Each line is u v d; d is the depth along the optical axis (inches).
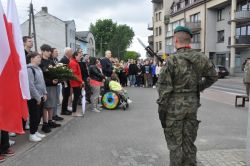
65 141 284.0
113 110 469.4
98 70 452.1
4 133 239.5
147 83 957.8
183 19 2359.7
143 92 767.7
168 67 169.5
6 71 238.8
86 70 474.6
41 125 350.3
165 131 175.5
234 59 1775.3
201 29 2086.6
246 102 579.5
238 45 1718.8
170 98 172.1
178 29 174.1
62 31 2549.2
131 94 715.4
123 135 308.0
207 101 600.7
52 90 320.5
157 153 248.5
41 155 242.4
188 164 174.6
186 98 170.4
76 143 277.4
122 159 233.1
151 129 336.2
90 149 258.8
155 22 2989.7
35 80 284.7
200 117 411.5
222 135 308.5
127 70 991.0
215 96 703.7
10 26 255.3
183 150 173.6
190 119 173.8
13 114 239.9
